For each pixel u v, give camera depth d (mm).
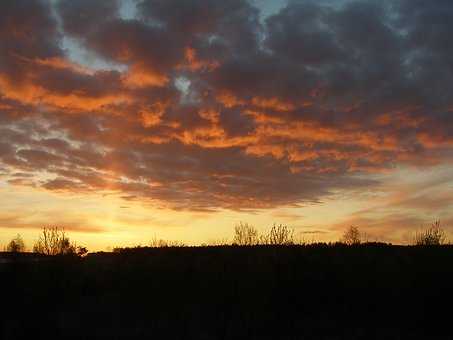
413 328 17234
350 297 19734
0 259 22828
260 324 17422
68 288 21578
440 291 18469
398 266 21297
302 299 19688
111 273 23984
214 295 20547
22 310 18203
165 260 24922
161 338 15961
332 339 16000
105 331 16688
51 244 24234
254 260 23109
